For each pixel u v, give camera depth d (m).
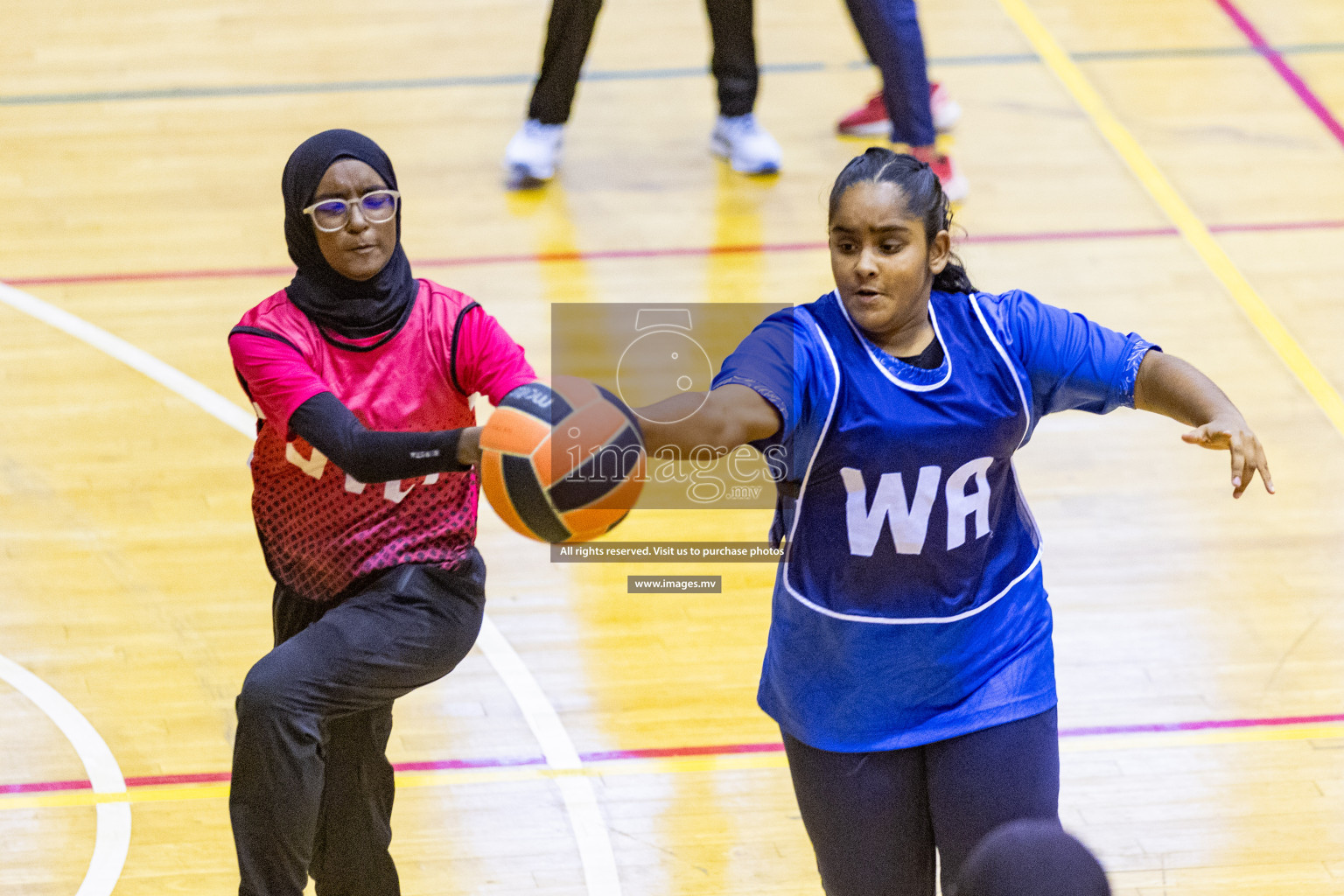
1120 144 13.92
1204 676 7.91
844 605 4.79
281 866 5.18
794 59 15.62
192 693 7.78
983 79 15.16
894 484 4.62
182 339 11.09
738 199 13.09
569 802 7.07
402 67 15.42
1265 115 14.45
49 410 10.23
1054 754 4.99
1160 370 4.75
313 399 4.94
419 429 5.28
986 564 4.93
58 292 11.63
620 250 12.23
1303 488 9.49
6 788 7.07
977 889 4.17
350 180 4.95
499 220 12.70
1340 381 10.56
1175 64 15.45
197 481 9.58
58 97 14.79
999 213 12.76
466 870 6.64
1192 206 12.90
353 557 5.30
